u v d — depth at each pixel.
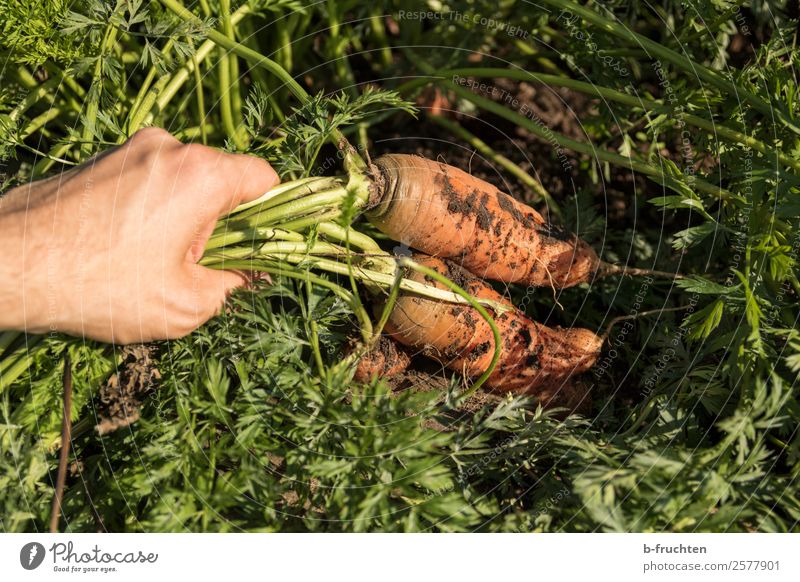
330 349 2.75
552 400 2.83
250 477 2.30
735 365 2.47
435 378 2.87
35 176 2.93
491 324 2.34
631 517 2.26
